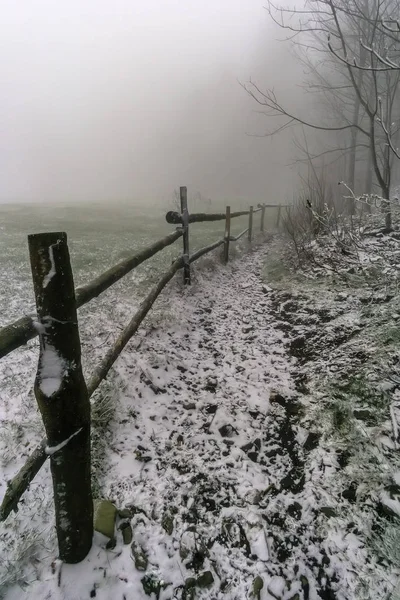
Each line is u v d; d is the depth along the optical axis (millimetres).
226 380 3326
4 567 1597
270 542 1855
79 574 1616
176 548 1810
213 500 2100
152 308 4617
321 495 2105
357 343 3484
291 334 4160
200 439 2580
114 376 3037
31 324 1363
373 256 5086
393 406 2553
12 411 2672
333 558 1771
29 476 1588
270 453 2473
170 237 4531
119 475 2201
